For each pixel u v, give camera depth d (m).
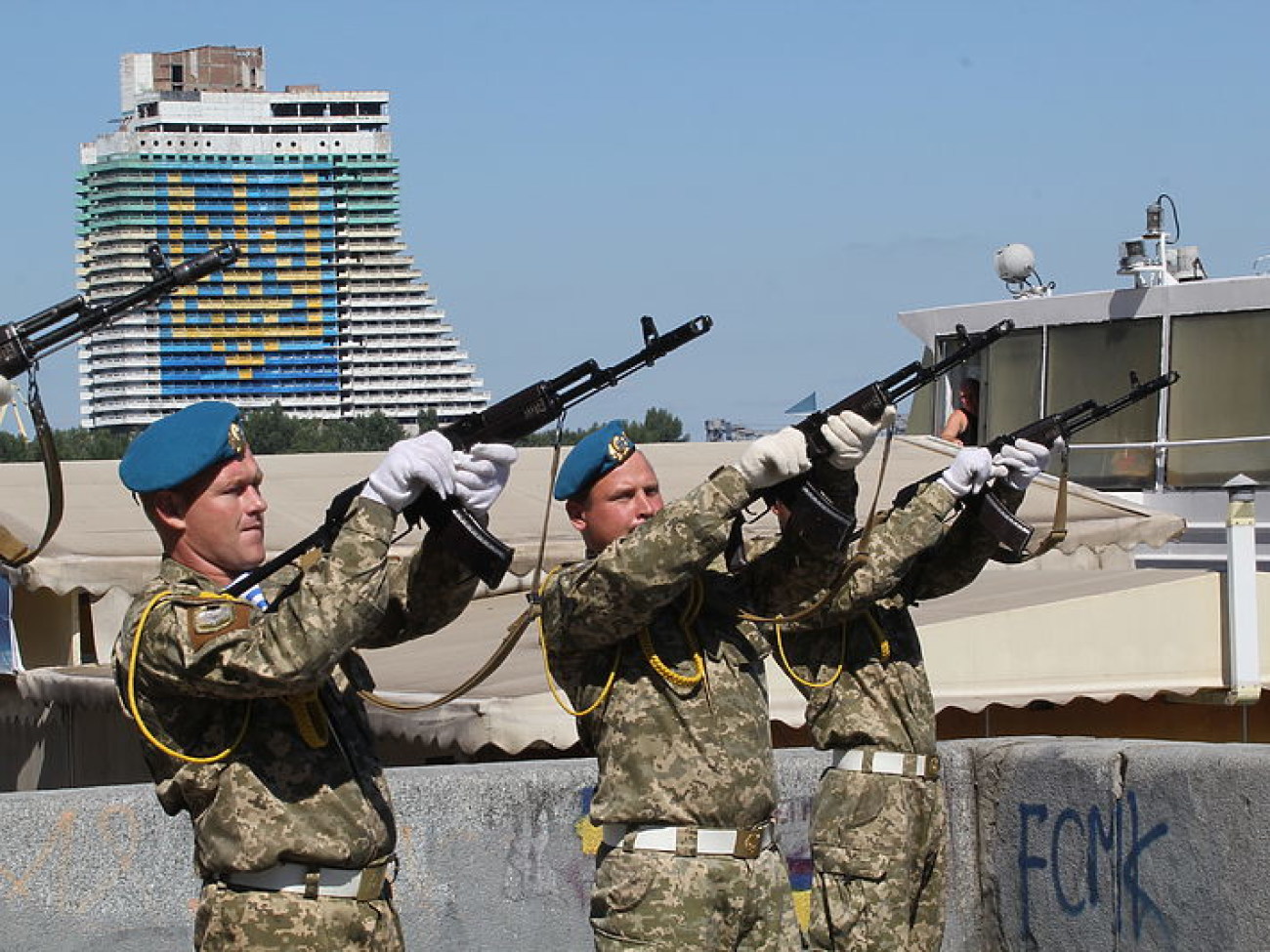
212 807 5.33
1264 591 14.34
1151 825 7.67
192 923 7.58
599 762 6.31
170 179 120.44
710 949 6.04
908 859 7.60
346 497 5.45
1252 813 7.21
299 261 121.38
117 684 5.42
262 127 123.62
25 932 7.33
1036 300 19.47
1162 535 15.78
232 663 5.04
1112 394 18.83
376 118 124.94
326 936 5.31
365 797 5.44
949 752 8.59
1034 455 7.73
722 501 5.87
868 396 6.54
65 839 7.41
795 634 7.68
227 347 119.31
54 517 5.48
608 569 5.92
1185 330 18.34
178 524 5.45
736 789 6.10
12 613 14.08
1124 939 7.80
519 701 9.93
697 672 6.16
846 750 7.69
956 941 8.52
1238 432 18.05
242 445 5.50
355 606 5.07
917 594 7.93
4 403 5.40
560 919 8.09
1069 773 8.09
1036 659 13.05
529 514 14.75
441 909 7.90
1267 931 7.12
